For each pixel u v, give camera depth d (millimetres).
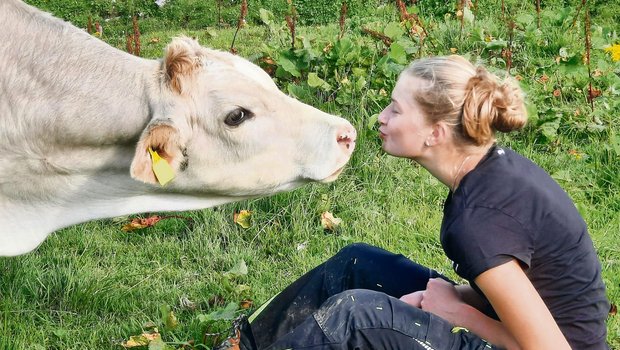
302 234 5527
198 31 11578
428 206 5812
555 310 3369
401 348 3404
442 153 3438
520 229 3240
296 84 7125
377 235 5430
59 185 3957
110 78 3848
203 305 4887
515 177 3324
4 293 4895
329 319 3438
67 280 5004
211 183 3975
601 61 7676
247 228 5582
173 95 3783
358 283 3939
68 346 4543
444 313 3562
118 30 12102
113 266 5297
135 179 3600
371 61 7152
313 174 3986
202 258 5348
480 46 8312
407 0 11961
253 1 12625
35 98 3807
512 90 3383
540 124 6645
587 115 6898
